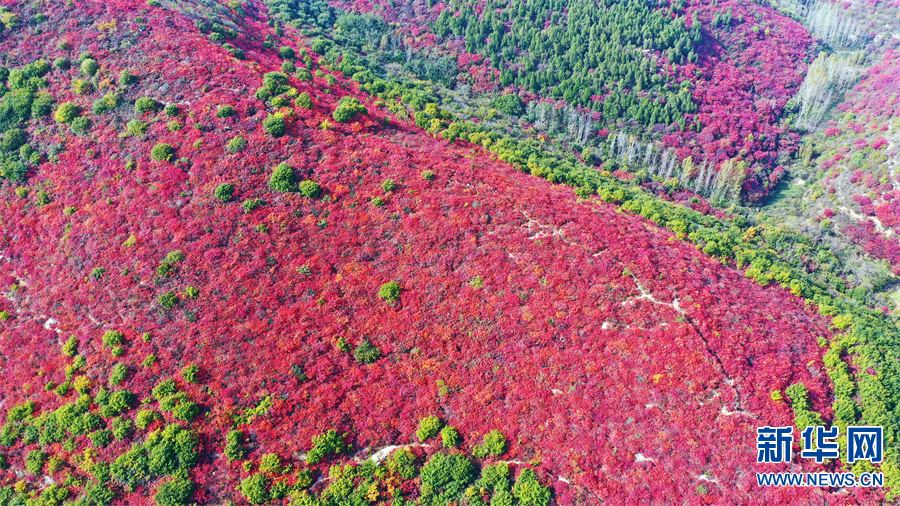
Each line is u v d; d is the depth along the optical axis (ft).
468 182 237.86
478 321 191.72
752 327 191.83
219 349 182.60
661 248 222.69
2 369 186.19
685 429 167.22
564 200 241.35
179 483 160.04
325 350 185.06
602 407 172.65
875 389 174.81
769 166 336.90
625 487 158.71
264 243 208.03
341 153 240.32
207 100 249.14
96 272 198.80
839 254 277.44
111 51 268.62
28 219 216.33
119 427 169.07
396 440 170.30
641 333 187.01
